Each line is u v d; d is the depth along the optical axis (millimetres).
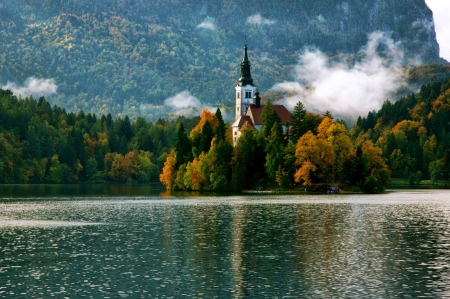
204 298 83188
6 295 84875
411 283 89688
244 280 92188
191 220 165250
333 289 86875
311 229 144250
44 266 102438
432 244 120938
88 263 104562
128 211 195250
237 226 150875
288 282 90875
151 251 115188
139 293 85562
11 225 155500
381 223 155625
